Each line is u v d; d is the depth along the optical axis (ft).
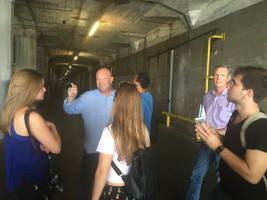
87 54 58.80
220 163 4.29
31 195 4.30
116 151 4.10
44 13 26.50
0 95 16.66
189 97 21.11
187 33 21.53
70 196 8.52
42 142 4.23
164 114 25.96
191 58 20.81
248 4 13.89
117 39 37.24
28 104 4.28
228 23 15.72
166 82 26.12
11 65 17.31
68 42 45.47
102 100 6.91
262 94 3.65
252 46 13.56
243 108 3.82
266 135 3.29
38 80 4.42
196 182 7.39
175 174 10.97
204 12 18.80
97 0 20.83
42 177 4.53
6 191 8.54
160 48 28.09
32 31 36.60
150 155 4.31
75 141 16.71
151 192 4.05
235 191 3.82
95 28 29.19
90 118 6.89
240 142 3.67
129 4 20.90
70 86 6.77
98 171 4.12
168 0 18.74
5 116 4.09
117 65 50.90
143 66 34.50
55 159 12.62
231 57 15.44
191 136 19.12
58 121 24.94
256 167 3.27
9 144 4.18
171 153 14.29
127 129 4.07
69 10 24.66
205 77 18.67
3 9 16.56
